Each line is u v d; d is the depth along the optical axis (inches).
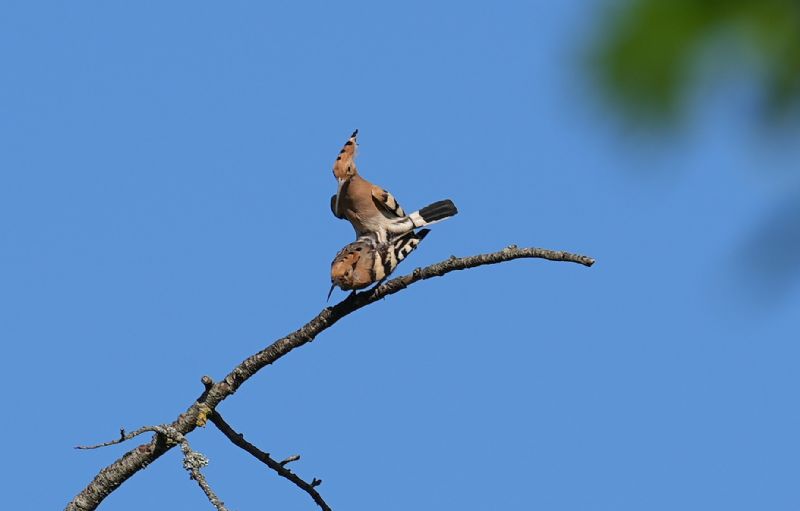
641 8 91.5
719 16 91.0
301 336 398.3
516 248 371.2
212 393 392.5
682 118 85.2
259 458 401.4
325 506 409.4
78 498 383.2
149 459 381.1
